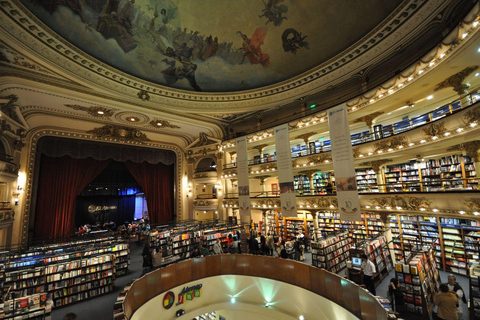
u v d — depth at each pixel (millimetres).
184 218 20516
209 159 21328
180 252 11945
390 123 12797
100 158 17469
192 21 13430
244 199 14797
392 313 5012
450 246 9586
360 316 6188
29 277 7465
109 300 8242
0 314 5609
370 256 8656
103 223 21156
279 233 16078
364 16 10734
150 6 12250
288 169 12406
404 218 11312
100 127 17016
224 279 9609
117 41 12289
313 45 12867
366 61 11789
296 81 14383
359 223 12953
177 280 8641
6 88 11078
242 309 9234
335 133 10266
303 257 11453
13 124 13000
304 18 12266
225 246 13320
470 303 6027
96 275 8594
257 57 14523
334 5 11195
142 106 14609
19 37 9312
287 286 8539
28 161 14453
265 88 15391
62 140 16125
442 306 5926
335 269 9977
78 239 12977
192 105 15812
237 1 12734
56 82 11539
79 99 12867
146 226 17891
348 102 11656
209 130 19438
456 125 7512
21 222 13781
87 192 19266
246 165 14984
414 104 10766
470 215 7355
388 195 10016
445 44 7250
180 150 21547
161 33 13234
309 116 13438
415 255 7902
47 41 10125
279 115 16547
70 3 10117
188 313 8594
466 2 8062
